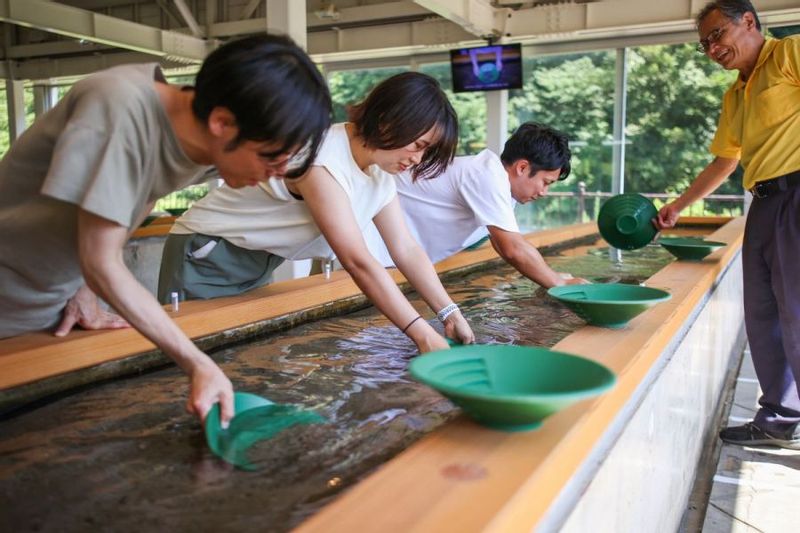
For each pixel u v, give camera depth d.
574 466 1.01
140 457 1.13
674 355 1.83
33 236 1.24
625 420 1.32
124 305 1.06
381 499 0.80
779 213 2.60
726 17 2.62
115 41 8.14
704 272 2.61
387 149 1.64
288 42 1.00
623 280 3.14
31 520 0.94
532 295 2.66
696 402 2.37
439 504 0.78
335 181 1.62
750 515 2.31
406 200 2.56
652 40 8.80
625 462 1.29
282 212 1.95
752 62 2.66
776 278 2.65
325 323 2.18
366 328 2.10
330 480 1.05
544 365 1.07
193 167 1.16
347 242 1.63
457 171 2.43
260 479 1.05
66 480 1.05
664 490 1.79
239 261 2.06
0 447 1.18
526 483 0.84
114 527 0.92
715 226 5.35
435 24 8.97
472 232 2.62
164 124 1.08
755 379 3.73
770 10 7.21
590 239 4.93
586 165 9.63
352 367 1.68
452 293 2.70
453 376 1.04
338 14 8.78
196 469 1.08
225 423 1.09
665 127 9.09
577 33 8.43
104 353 1.54
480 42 8.84
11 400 1.36
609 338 1.54
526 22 8.44
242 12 9.28
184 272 2.01
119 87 1.04
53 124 1.13
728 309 3.56
